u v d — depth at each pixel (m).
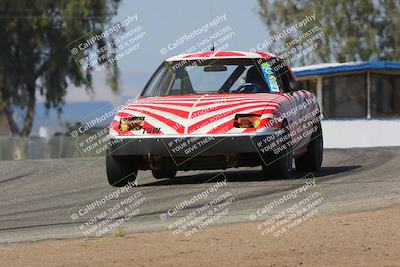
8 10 150.50
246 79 30.36
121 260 16.84
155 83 30.97
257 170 34.25
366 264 16.28
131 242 18.84
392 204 23.17
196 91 30.27
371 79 82.81
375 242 18.14
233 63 30.83
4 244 19.23
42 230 21.41
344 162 37.72
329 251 17.44
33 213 24.88
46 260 16.97
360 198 24.61
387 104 83.25
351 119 81.56
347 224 20.19
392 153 41.88
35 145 95.31
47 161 42.66
